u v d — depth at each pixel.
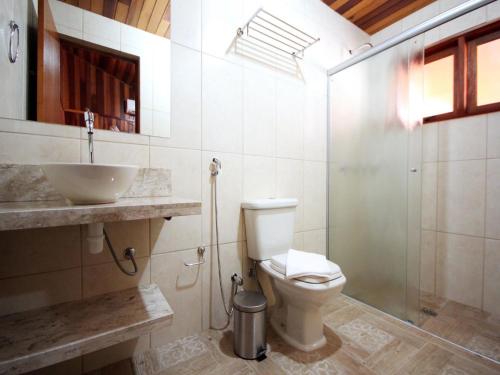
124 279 1.15
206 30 1.38
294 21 1.79
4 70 0.92
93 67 1.09
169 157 1.26
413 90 1.47
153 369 1.09
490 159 1.60
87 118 0.98
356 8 2.05
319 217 1.99
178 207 0.89
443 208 1.82
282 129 1.73
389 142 1.60
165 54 1.25
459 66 1.76
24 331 0.81
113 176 0.79
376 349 1.23
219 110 1.43
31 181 0.94
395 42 1.54
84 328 0.83
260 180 1.61
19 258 0.93
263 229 1.44
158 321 0.91
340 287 1.15
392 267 1.58
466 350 1.22
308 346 1.22
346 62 1.85
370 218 1.72
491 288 1.59
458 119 1.75
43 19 0.99
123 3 1.16
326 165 2.03
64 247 1.01
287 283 1.17
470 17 1.68
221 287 1.37
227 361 1.15
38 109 0.98
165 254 1.25
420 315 1.56
